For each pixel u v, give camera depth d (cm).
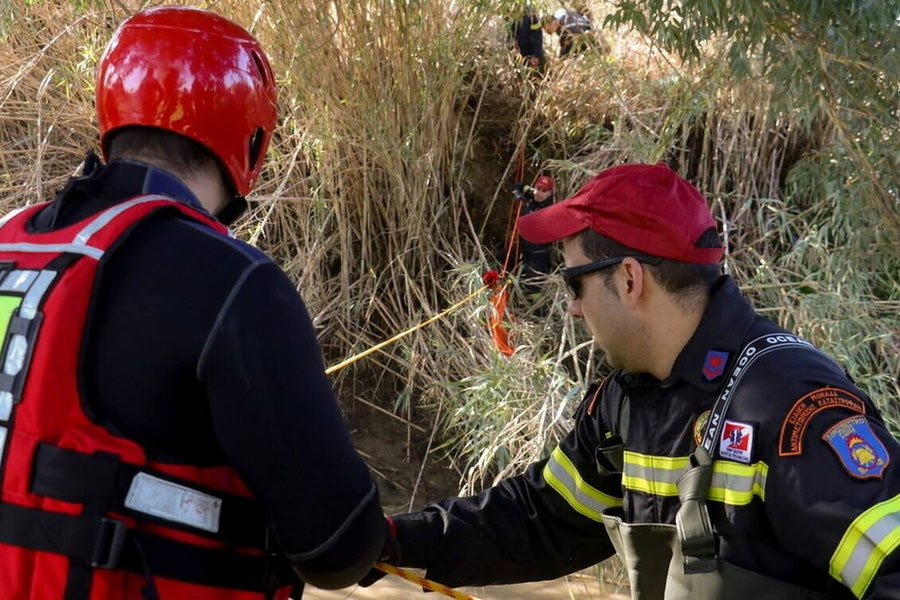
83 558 125
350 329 476
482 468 406
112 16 485
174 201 138
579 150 540
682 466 163
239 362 129
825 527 143
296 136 475
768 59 400
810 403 149
